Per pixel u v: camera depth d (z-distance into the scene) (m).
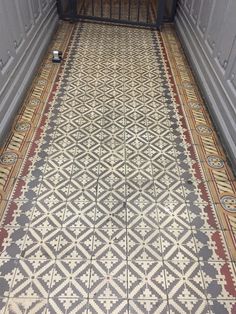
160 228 1.82
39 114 2.63
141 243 1.74
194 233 1.80
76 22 4.37
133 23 4.30
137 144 2.39
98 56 3.55
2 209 1.89
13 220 1.83
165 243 1.75
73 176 2.12
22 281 1.56
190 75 3.27
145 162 2.24
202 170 2.19
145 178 2.12
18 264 1.63
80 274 1.60
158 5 4.05
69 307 1.48
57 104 2.76
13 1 2.57
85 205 1.93
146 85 3.08
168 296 1.52
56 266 1.63
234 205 1.96
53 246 1.71
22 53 2.81
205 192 2.03
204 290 1.55
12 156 2.23
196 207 1.94
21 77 2.75
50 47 3.69
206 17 3.06
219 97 2.52
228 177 2.14
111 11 4.48
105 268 1.63
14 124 2.50
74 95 2.88
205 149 2.35
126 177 2.12
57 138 2.41
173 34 4.22
